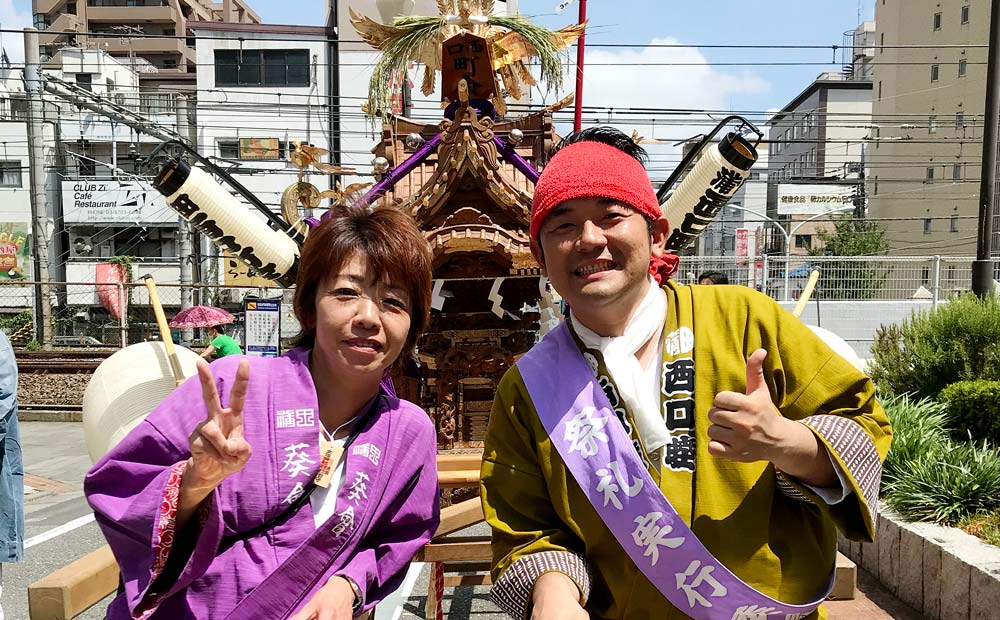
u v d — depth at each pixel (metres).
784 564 1.39
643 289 1.55
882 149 34.59
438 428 3.29
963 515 3.69
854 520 1.35
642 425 1.44
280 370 1.63
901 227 33.59
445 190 3.01
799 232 37.09
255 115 22.89
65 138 23.44
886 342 6.78
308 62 22.97
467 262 3.41
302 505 1.54
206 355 6.77
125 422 2.34
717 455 1.27
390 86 3.58
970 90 31.05
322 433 1.64
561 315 3.21
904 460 4.22
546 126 3.54
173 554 1.42
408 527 1.72
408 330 1.70
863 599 3.70
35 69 13.77
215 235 3.00
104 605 4.08
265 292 19.69
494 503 1.57
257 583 1.46
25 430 10.38
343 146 22.84
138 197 23.47
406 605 3.96
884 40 35.59
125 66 29.22
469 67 3.23
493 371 3.33
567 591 1.34
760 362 1.26
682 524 1.34
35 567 4.76
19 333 15.26
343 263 1.58
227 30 22.88
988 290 7.20
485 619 3.74
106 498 1.45
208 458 1.30
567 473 1.47
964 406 5.03
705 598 1.34
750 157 2.92
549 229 1.51
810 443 1.28
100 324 17.94
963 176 31.27
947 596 3.26
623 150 1.62
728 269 13.58
